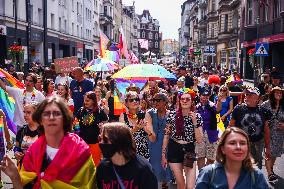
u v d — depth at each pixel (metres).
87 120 6.69
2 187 6.95
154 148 6.39
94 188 3.52
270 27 28.62
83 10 52.72
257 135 6.66
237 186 3.37
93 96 6.71
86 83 9.36
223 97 9.44
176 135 5.79
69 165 3.40
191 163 5.73
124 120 6.42
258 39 31.30
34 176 3.43
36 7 33.88
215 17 56.66
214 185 3.41
